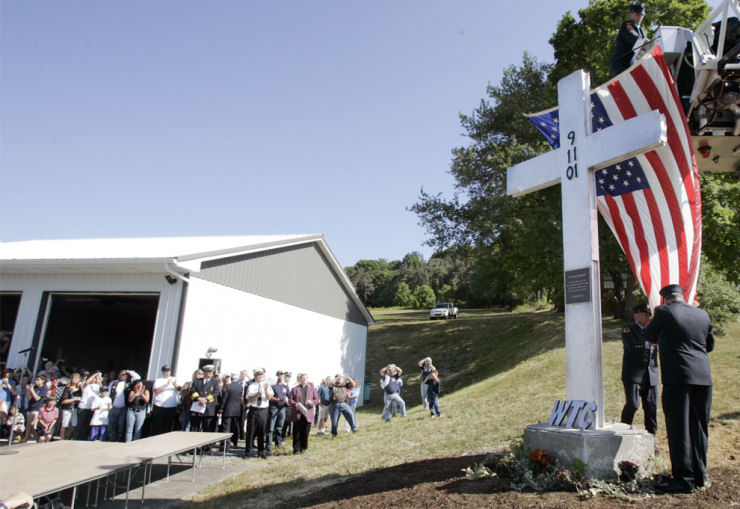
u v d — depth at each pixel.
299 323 17.70
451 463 6.29
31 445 7.18
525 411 10.25
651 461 4.46
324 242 19.41
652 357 5.71
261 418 10.04
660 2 17.25
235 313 13.77
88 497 6.45
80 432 10.16
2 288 13.48
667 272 5.71
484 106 25.25
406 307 64.94
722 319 15.62
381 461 7.68
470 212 24.92
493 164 22.55
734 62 5.60
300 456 9.62
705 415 3.98
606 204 6.43
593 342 4.92
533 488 4.22
